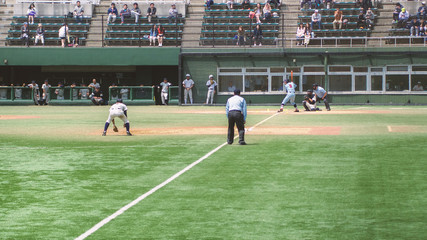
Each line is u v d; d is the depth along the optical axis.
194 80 65.44
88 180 16.92
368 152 22.22
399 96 63.56
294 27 68.75
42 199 14.44
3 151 23.38
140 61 65.38
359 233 11.15
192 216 12.57
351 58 64.00
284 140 26.48
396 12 67.44
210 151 22.88
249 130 31.53
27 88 65.62
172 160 20.64
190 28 69.56
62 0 74.31
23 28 68.06
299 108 57.56
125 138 28.00
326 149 23.20
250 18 67.25
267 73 64.94
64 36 66.56
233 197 14.44
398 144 24.59
